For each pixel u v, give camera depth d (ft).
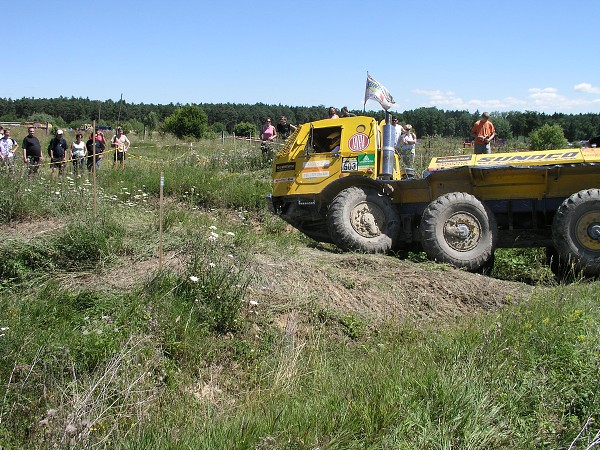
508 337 18.03
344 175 31.76
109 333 17.20
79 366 15.56
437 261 29.17
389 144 31.24
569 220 27.84
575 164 28.40
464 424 13.62
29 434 13.16
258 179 50.75
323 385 15.80
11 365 14.90
